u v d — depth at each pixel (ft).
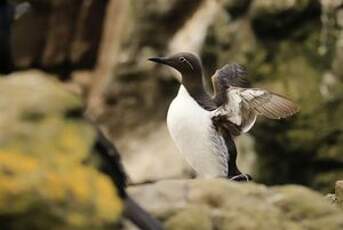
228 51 56.75
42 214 16.60
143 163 57.36
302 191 20.67
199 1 58.75
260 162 54.54
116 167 17.94
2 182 16.52
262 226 19.90
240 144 54.49
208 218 19.85
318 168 55.21
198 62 33.76
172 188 20.36
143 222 17.71
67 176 17.04
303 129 54.80
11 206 16.42
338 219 20.31
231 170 33.53
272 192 20.62
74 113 17.93
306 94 55.62
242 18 56.70
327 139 55.06
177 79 57.98
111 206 17.15
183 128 33.37
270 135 54.29
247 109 32.27
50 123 17.58
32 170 16.87
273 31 56.44
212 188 20.29
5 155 16.96
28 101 17.71
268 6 55.47
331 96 55.52
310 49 56.39
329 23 56.54
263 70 56.24
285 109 31.40
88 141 17.62
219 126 33.04
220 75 33.19
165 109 58.80
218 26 57.16
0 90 17.97
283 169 55.01
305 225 20.21
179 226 19.72
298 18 56.13
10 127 17.35
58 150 17.34
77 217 16.80
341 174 55.01
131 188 20.54
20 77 18.54
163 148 57.52
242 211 20.02
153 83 58.75
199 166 33.88
